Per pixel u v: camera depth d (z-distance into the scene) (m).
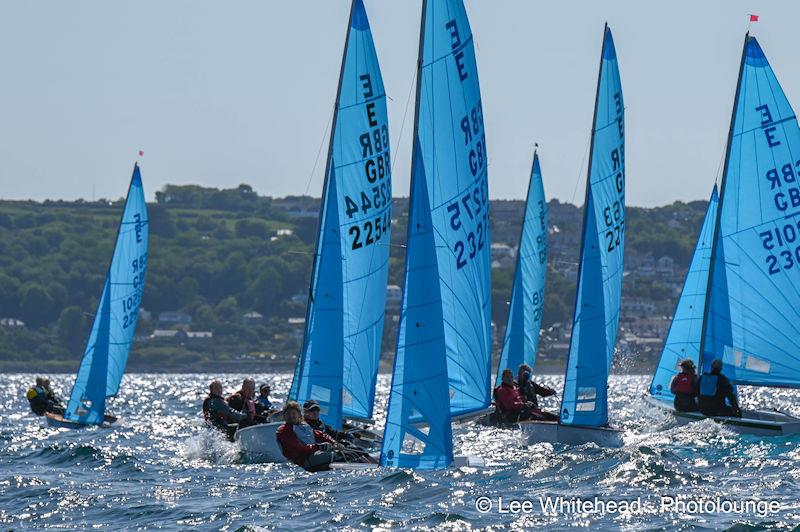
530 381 113.31
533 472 78.44
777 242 109.94
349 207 95.69
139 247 148.00
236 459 91.94
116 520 66.44
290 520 64.62
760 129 110.06
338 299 92.69
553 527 61.97
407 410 70.06
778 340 110.31
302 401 92.38
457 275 86.31
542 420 102.75
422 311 70.00
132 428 135.38
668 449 91.75
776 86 109.50
